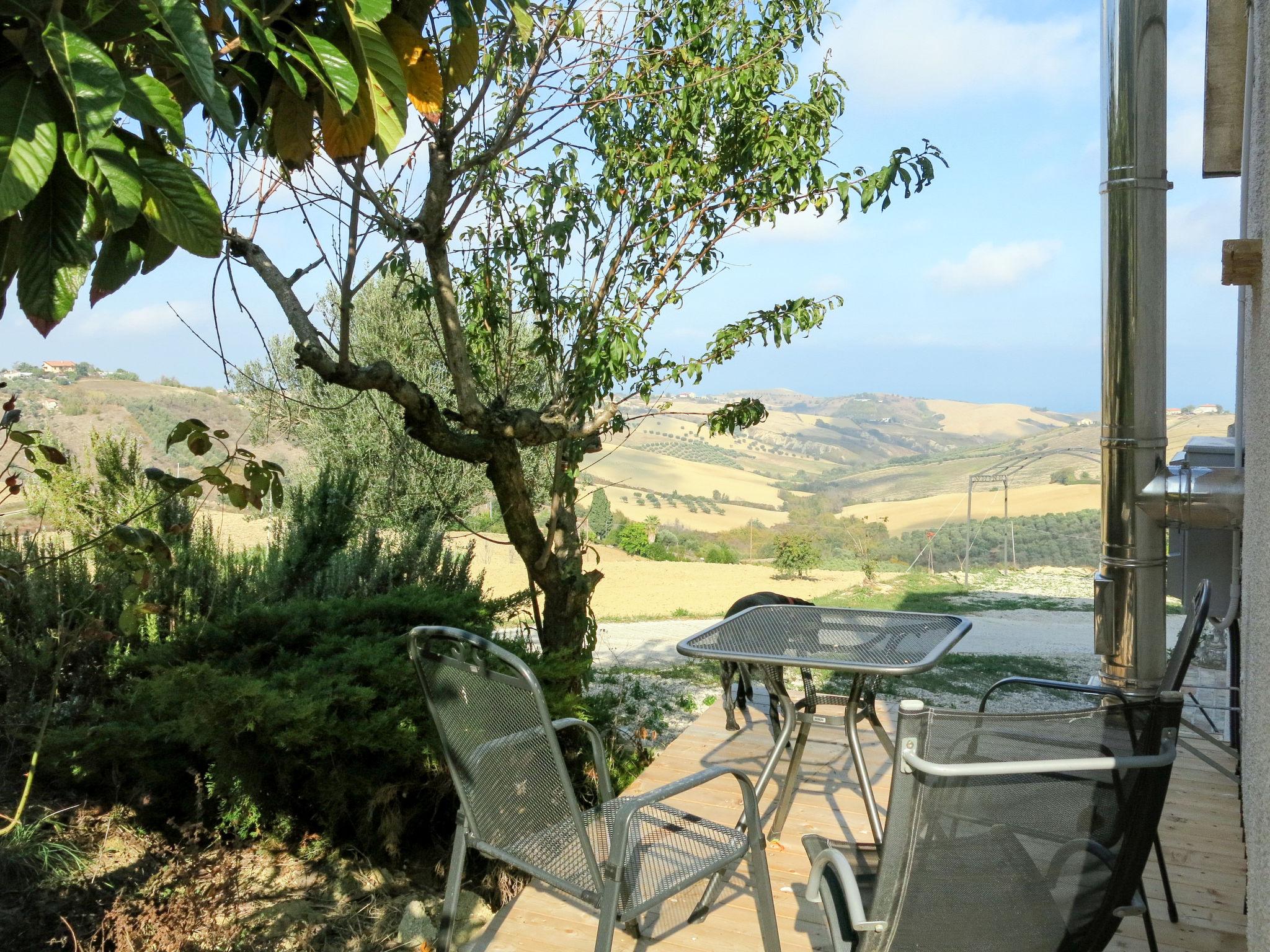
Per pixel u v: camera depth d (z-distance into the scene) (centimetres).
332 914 321
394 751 351
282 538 529
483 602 473
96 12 135
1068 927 191
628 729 565
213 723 326
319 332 321
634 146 439
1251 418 277
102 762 354
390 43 217
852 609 372
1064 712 183
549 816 219
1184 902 289
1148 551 390
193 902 293
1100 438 396
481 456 411
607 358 420
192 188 138
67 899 289
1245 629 286
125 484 504
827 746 454
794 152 430
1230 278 242
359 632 414
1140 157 378
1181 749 441
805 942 274
